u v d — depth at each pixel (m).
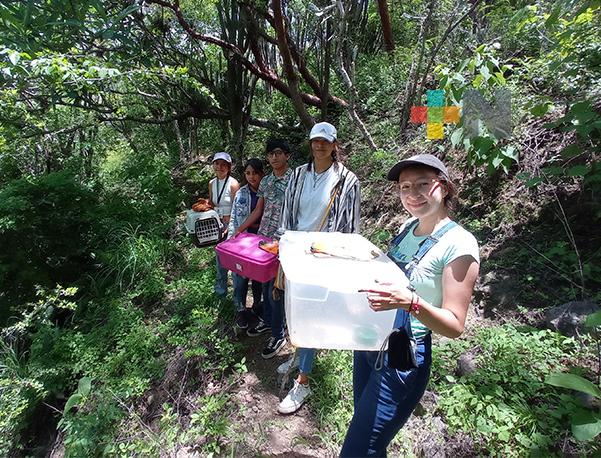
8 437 2.82
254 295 3.12
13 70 3.12
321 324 1.32
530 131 3.18
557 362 2.05
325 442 2.08
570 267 2.52
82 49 4.65
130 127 8.20
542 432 1.77
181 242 4.78
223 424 2.23
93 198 4.89
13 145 5.71
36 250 4.27
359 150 4.86
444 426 1.95
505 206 3.03
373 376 1.36
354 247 1.53
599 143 2.60
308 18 5.11
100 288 4.25
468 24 4.62
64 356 3.22
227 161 3.39
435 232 1.30
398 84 5.21
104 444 2.38
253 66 5.54
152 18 5.62
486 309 2.61
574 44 2.91
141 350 3.05
